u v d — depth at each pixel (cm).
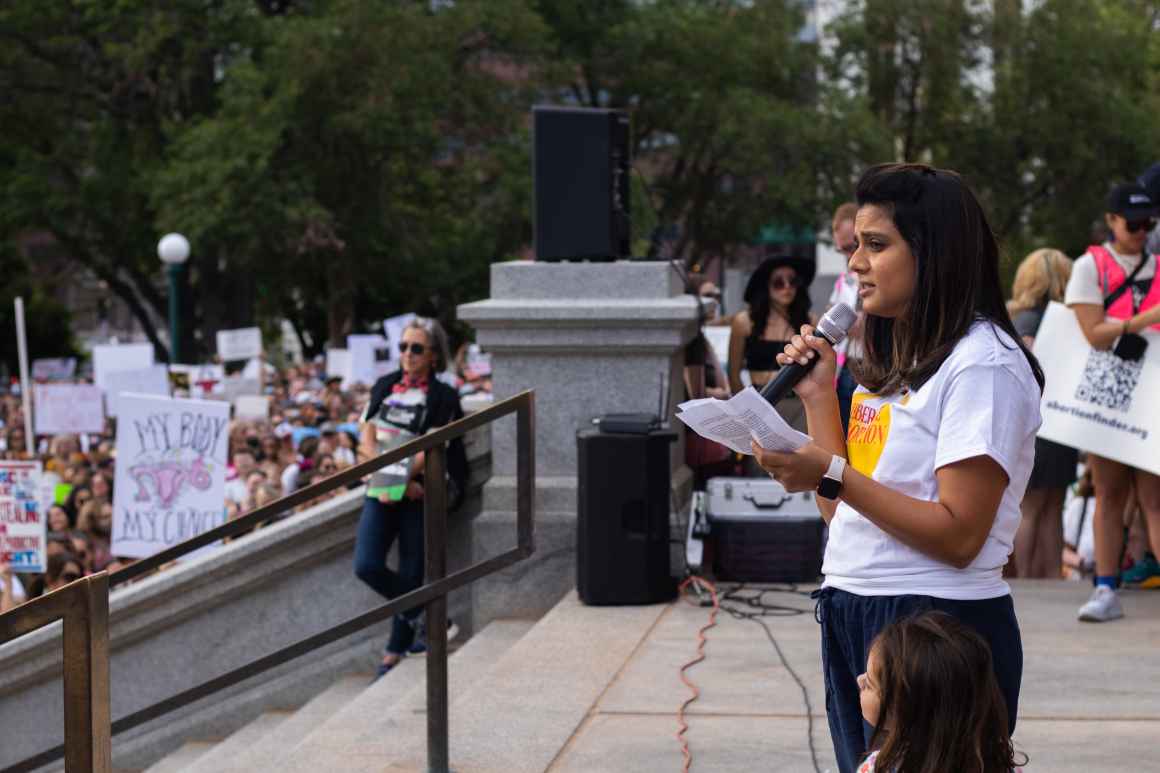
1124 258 638
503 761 470
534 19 3183
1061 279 736
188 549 471
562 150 752
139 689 770
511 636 707
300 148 3064
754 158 3469
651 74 3672
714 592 684
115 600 757
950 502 269
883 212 280
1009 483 275
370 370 2106
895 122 3828
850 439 293
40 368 3403
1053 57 3747
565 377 737
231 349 2277
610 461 682
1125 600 687
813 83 3816
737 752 471
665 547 688
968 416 269
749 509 720
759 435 275
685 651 598
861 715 298
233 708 764
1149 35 4150
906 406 278
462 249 3375
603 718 511
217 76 3438
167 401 1087
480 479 769
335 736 543
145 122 3375
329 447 1329
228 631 766
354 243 3170
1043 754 460
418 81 3008
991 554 279
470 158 3338
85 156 3403
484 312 727
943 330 276
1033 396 276
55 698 783
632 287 739
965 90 3834
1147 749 464
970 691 254
